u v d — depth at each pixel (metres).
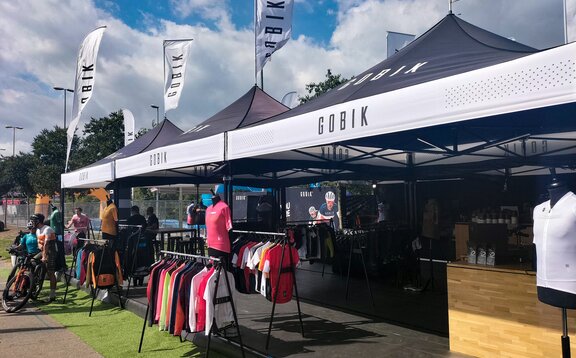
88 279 7.63
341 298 7.41
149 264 8.91
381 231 9.05
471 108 3.03
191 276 4.82
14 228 30.44
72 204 26.23
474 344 4.49
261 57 7.42
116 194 10.49
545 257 3.25
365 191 21.98
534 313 4.06
